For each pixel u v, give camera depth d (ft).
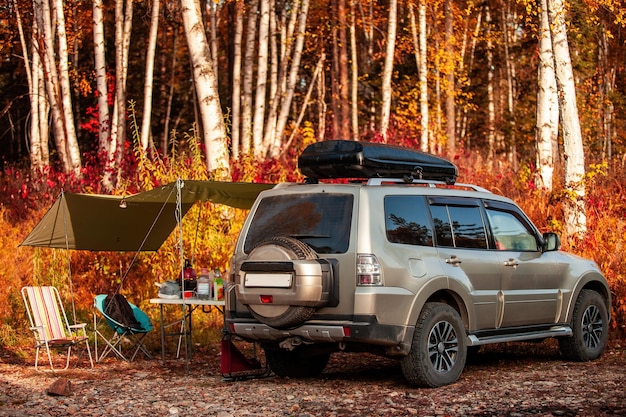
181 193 34.71
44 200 60.64
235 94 91.45
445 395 25.32
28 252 47.88
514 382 27.37
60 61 75.97
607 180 59.72
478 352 35.58
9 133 126.52
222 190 34.96
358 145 28.12
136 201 35.47
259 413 23.40
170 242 45.27
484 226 29.84
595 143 108.06
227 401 25.26
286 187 27.86
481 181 63.62
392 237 26.27
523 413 22.31
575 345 32.42
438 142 94.94
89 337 39.65
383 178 27.37
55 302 34.50
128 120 120.98
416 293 26.27
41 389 28.09
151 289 45.11
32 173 68.03
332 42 103.55
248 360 29.94
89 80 113.60
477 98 130.52
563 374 29.01
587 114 107.24
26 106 120.57
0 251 46.65
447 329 27.37
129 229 38.50
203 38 50.29
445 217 28.45
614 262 39.78
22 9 92.73
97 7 78.23
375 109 124.47
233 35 109.60
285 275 25.59
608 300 34.32
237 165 57.21
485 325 28.91
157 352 37.91
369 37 129.70
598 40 114.83
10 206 61.72
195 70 50.29
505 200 31.42
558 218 49.06
